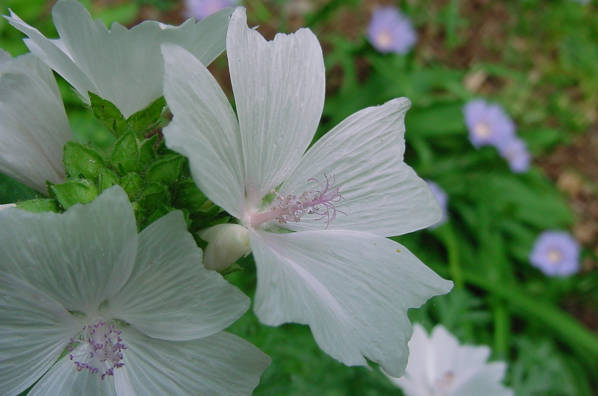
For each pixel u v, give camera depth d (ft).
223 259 0.31
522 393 0.79
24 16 0.87
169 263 0.28
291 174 0.37
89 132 0.78
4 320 0.28
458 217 1.03
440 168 1.05
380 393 0.64
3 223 0.26
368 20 1.24
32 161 0.34
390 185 0.37
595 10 1.36
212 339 0.31
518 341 0.84
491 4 1.33
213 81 0.31
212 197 0.28
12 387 0.30
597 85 1.27
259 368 0.31
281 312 0.28
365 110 0.37
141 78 0.35
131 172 0.33
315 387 0.62
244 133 0.33
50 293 0.28
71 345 0.31
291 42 0.35
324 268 0.34
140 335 0.31
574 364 0.91
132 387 0.31
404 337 0.32
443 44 1.28
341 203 0.37
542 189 1.08
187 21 0.33
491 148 1.04
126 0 1.06
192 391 0.31
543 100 1.26
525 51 1.31
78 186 0.31
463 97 1.09
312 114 0.36
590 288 1.00
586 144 1.23
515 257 1.02
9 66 0.33
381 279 0.33
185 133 0.28
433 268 0.90
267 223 0.36
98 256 0.28
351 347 0.30
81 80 0.35
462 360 0.71
